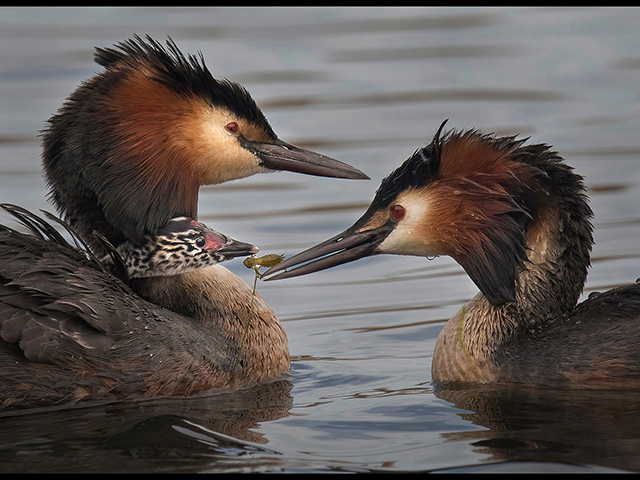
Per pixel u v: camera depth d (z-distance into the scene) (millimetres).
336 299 16516
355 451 10344
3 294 11602
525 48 27344
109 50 13484
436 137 12859
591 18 29234
